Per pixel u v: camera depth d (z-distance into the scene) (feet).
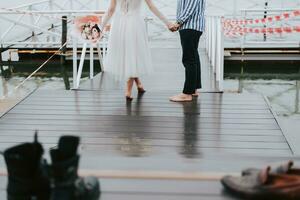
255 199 6.19
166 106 15.48
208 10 43.93
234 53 30.78
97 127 13.17
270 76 28.96
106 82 19.76
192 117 14.17
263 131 12.85
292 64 30.58
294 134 16.69
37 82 27.50
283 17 28.53
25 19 40.29
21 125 13.44
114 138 12.18
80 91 17.93
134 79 17.42
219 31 18.06
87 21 17.63
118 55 15.56
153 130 12.87
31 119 14.06
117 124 13.46
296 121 18.79
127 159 7.94
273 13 33.88
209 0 45.85
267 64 30.63
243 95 17.08
